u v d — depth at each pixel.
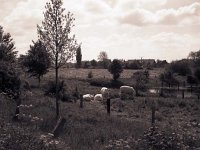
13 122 14.88
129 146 11.93
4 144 9.05
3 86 24.81
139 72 72.12
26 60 46.56
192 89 62.25
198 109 34.66
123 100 41.09
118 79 73.25
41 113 18.84
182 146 12.69
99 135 14.92
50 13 20.00
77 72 97.38
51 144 10.20
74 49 20.72
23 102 21.95
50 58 20.47
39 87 42.81
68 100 34.22
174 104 37.28
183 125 21.42
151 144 12.73
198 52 92.75
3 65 26.06
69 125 16.45
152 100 38.72
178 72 88.94
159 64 128.38
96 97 41.91
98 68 120.88
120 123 19.59
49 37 20.17
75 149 11.83
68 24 20.27
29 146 9.35
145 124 20.47
